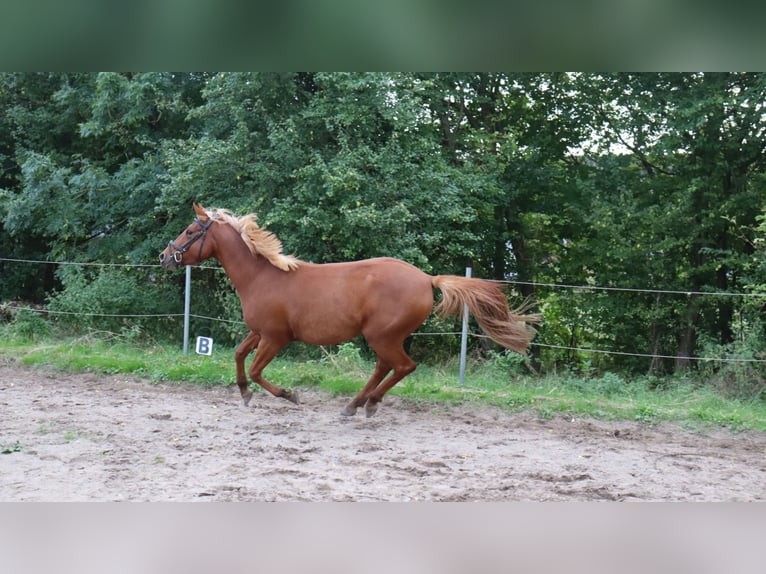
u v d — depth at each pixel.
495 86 15.91
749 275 13.38
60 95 13.91
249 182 12.16
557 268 16.61
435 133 14.95
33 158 13.18
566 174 16.09
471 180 13.57
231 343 13.02
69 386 8.96
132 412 7.66
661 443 7.14
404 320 7.02
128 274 13.42
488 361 10.81
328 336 7.14
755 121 13.41
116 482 5.25
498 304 7.19
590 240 15.53
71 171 14.31
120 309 12.59
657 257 14.40
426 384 8.95
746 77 13.42
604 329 15.16
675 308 14.09
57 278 15.15
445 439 6.96
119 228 14.55
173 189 12.19
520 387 9.22
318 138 12.56
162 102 13.43
